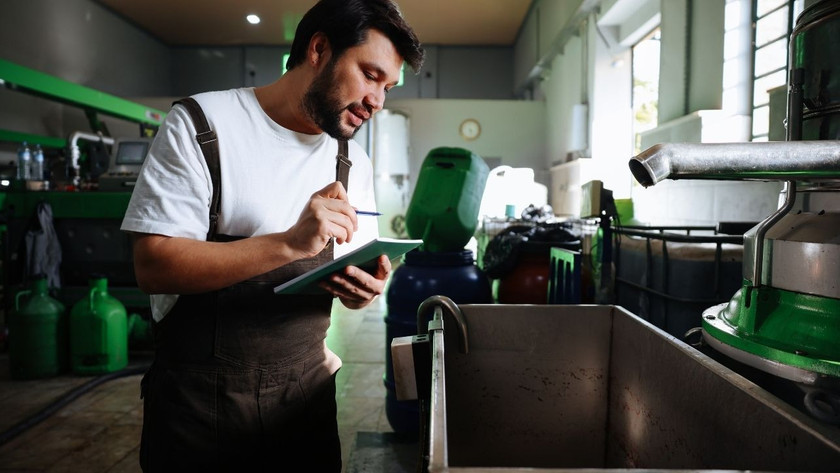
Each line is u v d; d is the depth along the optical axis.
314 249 0.82
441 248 2.38
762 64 3.39
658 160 0.61
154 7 9.67
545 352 1.18
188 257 0.83
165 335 0.97
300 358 1.03
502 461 1.21
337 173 1.09
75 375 3.19
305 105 0.93
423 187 2.40
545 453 1.20
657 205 4.48
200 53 11.80
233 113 0.95
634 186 5.14
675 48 4.16
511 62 11.59
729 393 0.69
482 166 2.47
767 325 0.87
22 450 2.28
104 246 3.49
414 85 11.59
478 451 1.21
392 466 2.07
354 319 4.69
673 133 4.05
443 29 10.55
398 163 8.76
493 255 2.71
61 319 3.22
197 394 0.95
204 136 0.90
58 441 2.36
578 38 6.79
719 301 1.72
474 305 1.18
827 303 0.78
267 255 0.83
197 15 10.06
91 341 3.16
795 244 0.82
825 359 0.73
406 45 0.90
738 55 3.51
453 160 2.42
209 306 0.95
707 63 3.75
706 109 3.72
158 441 0.95
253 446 0.99
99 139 4.77
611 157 6.04
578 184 6.42
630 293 2.13
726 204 3.32
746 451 0.65
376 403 2.79
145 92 10.91
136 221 0.85
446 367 1.19
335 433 1.15
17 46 7.73
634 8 5.34
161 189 0.86
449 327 1.18
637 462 1.01
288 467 1.04
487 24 10.25
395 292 2.32
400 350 0.96
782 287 0.85
